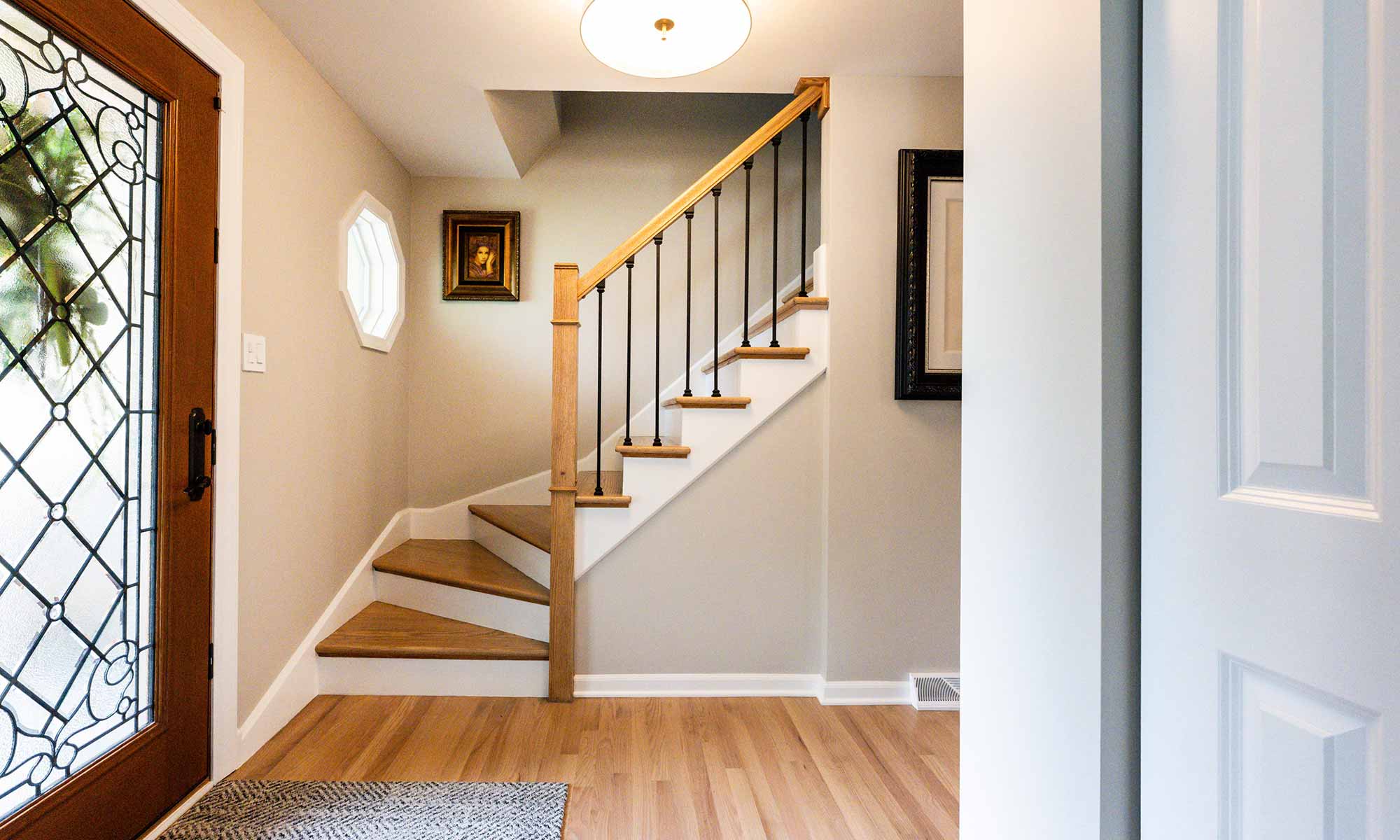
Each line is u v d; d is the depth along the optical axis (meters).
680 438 2.97
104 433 1.55
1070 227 0.97
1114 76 0.90
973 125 1.28
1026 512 1.08
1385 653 0.58
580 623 2.64
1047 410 1.02
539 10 2.15
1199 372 0.78
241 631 2.06
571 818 1.82
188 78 1.80
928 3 2.14
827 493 2.64
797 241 3.80
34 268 1.38
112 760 1.56
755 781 2.03
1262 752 0.71
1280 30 0.70
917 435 2.64
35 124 1.38
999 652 1.16
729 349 3.78
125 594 1.63
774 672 2.69
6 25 1.31
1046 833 1.01
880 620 2.63
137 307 1.66
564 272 2.61
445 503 3.71
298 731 2.29
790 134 3.81
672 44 2.08
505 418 3.73
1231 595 0.74
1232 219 0.76
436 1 2.11
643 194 3.77
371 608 3.05
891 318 2.64
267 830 1.73
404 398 3.60
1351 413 0.62
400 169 3.51
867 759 2.17
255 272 2.11
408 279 3.66
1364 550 0.60
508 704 2.56
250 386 2.09
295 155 2.37
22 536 1.35
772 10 2.18
